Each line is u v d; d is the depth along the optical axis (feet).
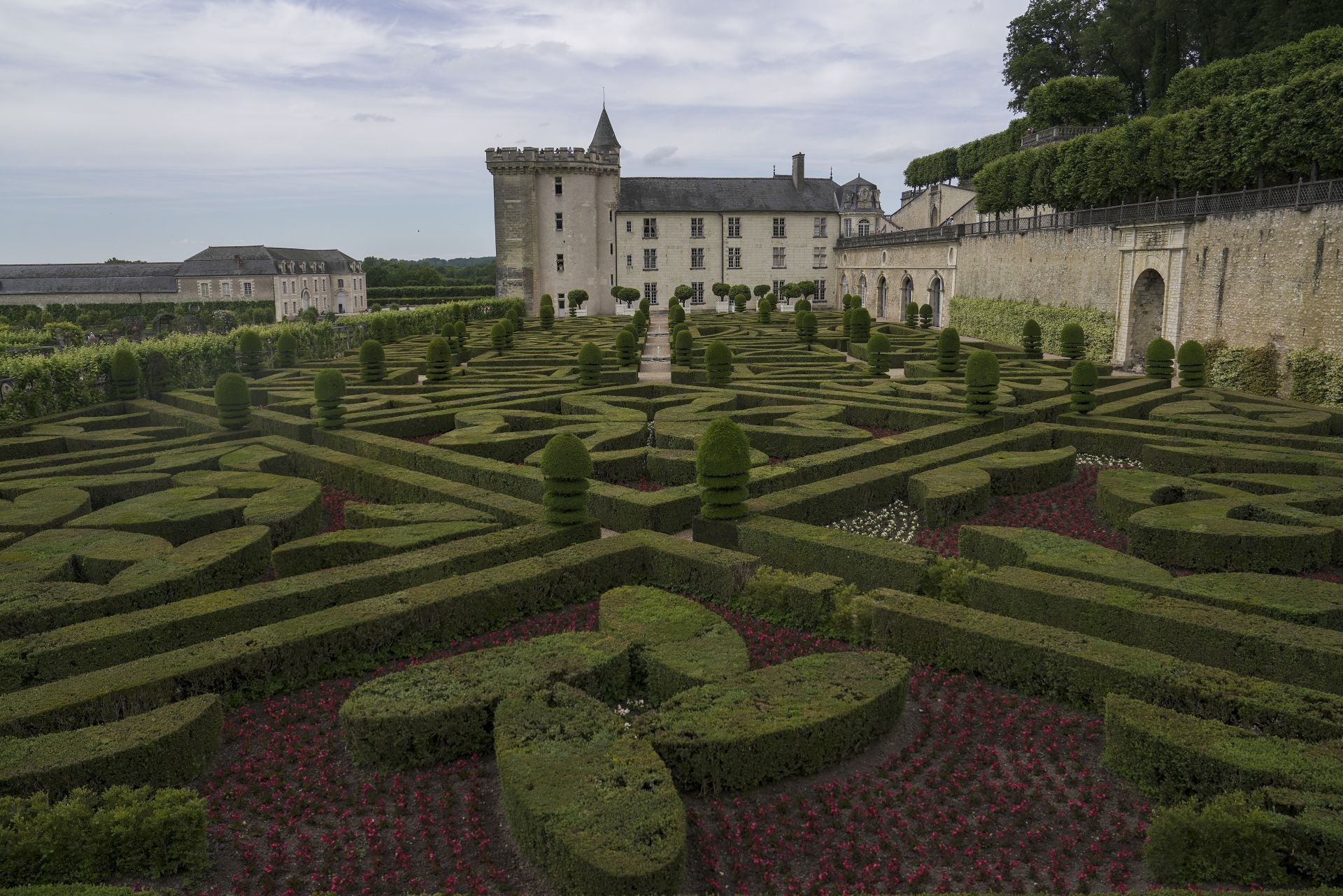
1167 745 23.54
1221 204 106.93
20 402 80.94
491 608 35.99
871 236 243.81
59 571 38.01
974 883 21.07
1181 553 41.73
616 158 261.44
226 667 29.50
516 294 256.73
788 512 47.29
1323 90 92.48
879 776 25.55
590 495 49.32
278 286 302.04
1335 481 50.06
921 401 76.59
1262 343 99.35
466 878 21.52
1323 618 31.68
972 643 31.19
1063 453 58.70
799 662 29.35
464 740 26.94
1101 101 178.40
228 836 23.31
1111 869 21.36
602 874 19.25
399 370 106.11
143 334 231.50
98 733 24.71
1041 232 150.71
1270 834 20.01
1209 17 181.37
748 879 21.30
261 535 41.68
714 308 273.33
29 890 18.62
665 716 25.73
